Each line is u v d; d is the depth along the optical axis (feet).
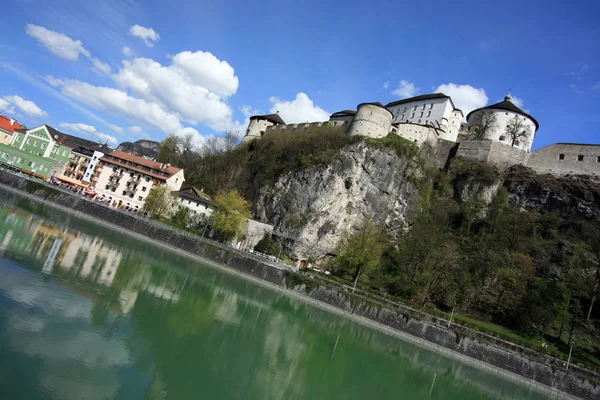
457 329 138.51
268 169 247.29
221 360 66.49
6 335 48.03
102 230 167.02
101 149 300.20
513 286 159.94
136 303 79.46
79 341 53.83
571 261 172.04
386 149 232.73
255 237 211.61
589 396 115.96
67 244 112.37
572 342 128.16
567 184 209.87
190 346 67.31
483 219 213.87
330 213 217.36
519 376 123.54
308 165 227.81
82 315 62.95
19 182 211.41
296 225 214.48
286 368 74.49
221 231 203.41
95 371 48.19
